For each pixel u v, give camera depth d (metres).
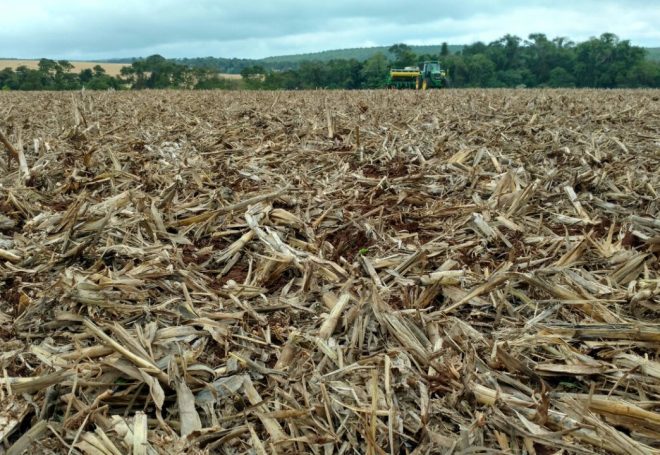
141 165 6.00
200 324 2.92
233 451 2.20
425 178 5.59
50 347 2.69
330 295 3.22
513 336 2.80
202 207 4.72
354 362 2.66
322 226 4.48
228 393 2.47
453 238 4.09
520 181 5.28
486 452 2.09
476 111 10.23
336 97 15.27
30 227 4.02
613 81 64.94
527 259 3.57
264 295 3.35
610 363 2.60
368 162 6.32
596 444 2.15
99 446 2.10
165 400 2.45
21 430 2.27
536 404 2.32
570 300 3.02
